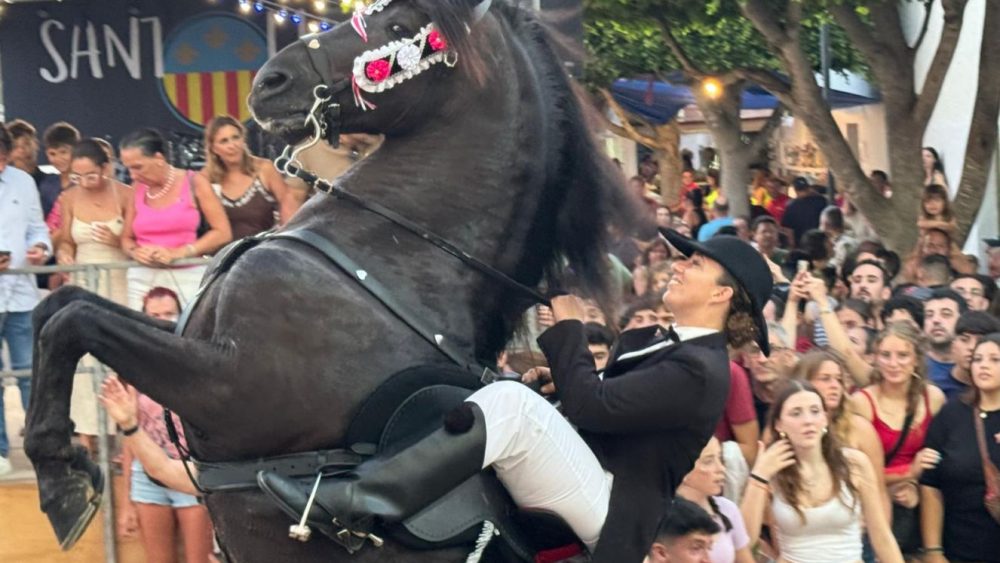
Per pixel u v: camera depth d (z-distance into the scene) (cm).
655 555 509
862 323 802
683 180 2225
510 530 404
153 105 958
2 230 737
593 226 436
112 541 700
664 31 1655
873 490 598
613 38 1931
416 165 411
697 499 552
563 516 404
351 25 407
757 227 1152
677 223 1090
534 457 393
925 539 660
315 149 510
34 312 397
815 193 1620
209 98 955
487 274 416
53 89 959
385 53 401
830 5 1429
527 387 399
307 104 400
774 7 1443
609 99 2130
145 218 697
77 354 380
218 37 955
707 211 1811
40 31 955
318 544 388
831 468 588
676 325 426
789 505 586
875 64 1432
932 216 1041
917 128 1420
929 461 653
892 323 683
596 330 629
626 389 399
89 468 397
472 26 410
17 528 710
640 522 406
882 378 670
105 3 952
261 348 382
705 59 1906
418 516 384
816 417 583
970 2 1883
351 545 376
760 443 618
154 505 671
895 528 662
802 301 845
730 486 614
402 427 386
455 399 393
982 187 1377
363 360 388
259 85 401
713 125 2048
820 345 804
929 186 1054
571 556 417
